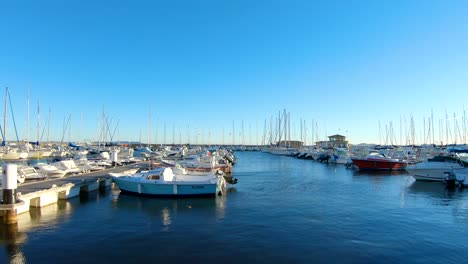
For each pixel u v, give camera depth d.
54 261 12.88
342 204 23.78
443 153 51.69
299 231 16.73
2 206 17.36
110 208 22.25
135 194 27.06
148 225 17.94
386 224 18.11
